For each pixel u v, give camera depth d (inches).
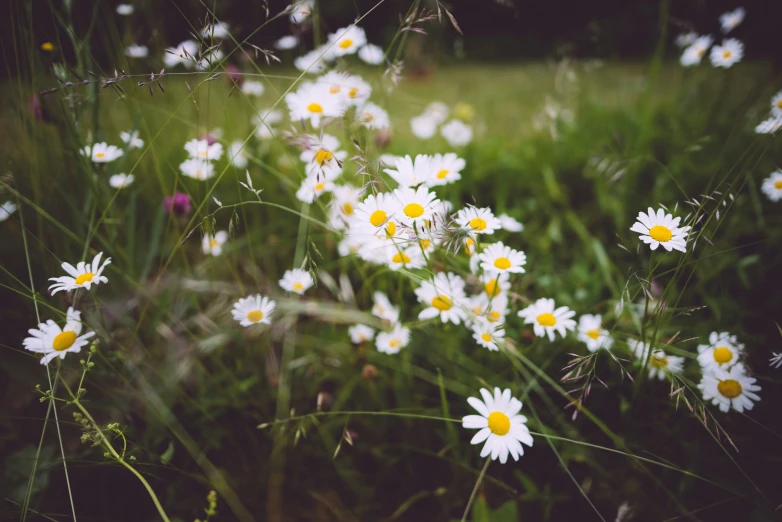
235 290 25.1
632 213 29.2
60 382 21.1
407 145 37.6
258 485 21.0
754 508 18.6
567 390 21.9
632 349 21.0
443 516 20.4
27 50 23.4
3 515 18.5
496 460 21.0
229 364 23.8
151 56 28.1
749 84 38.2
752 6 36.6
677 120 33.0
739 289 25.6
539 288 26.0
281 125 32.4
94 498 20.1
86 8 24.7
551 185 31.0
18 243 25.7
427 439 21.9
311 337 24.7
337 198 24.2
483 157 34.6
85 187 23.7
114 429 17.4
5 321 23.4
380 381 23.4
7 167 24.7
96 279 18.4
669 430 20.3
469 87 52.9
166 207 22.9
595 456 20.6
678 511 19.3
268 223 29.9
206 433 21.5
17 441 20.7
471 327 21.0
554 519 19.9
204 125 30.9
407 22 22.1
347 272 27.4
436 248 20.7
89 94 22.5
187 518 20.0
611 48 37.9
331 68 27.1
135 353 22.1
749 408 18.7
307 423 22.1
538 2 65.4
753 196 26.0
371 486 21.1
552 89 46.8
